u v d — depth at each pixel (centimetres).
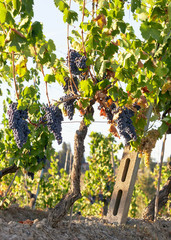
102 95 412
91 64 402
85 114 442
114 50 397
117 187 728
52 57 386
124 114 425
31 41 339
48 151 731
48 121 393
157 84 417
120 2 384
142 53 400
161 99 475
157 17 387
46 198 1134
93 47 384
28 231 448
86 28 377
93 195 1209
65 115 417
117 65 398
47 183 1145
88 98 416
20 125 370
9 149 710
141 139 487
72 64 396
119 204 721
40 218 727
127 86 416
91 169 1255
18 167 748
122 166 736
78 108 425
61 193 1212
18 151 710
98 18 384
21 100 372
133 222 729
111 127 462
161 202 749
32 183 1100
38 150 711
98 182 1212
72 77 425
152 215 743
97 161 1255
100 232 560
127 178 714
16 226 457
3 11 313
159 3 381
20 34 327
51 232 472
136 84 418
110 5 396
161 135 481
